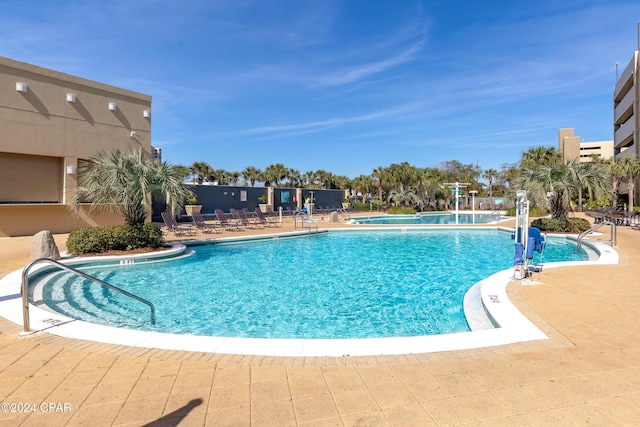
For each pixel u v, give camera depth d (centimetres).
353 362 326
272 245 1429
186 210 2703
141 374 307
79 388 284
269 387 284
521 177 1795
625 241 1274
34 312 483
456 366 318
